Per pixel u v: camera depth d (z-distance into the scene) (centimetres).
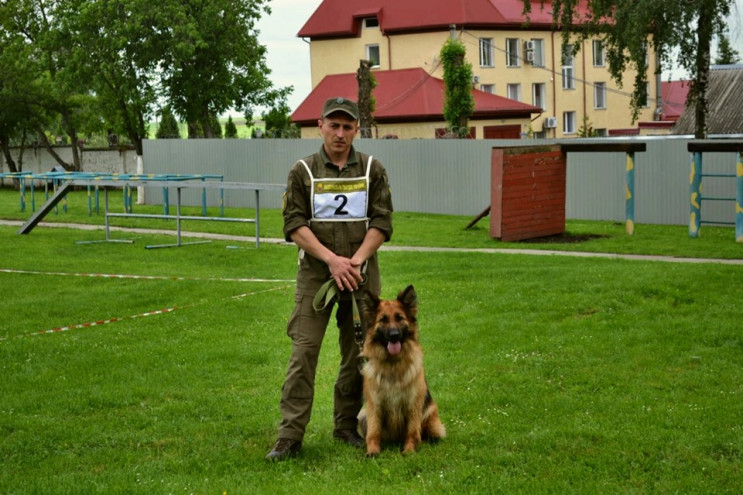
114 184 2148
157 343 1050
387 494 541
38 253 1931
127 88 4312
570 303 1145
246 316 1193
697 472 574
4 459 649
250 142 3338
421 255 1717
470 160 2922
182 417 749
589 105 5488
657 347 930
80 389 848
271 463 611
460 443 643
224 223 2575
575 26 3250
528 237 2056
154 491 556
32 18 4869
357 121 623
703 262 1570
